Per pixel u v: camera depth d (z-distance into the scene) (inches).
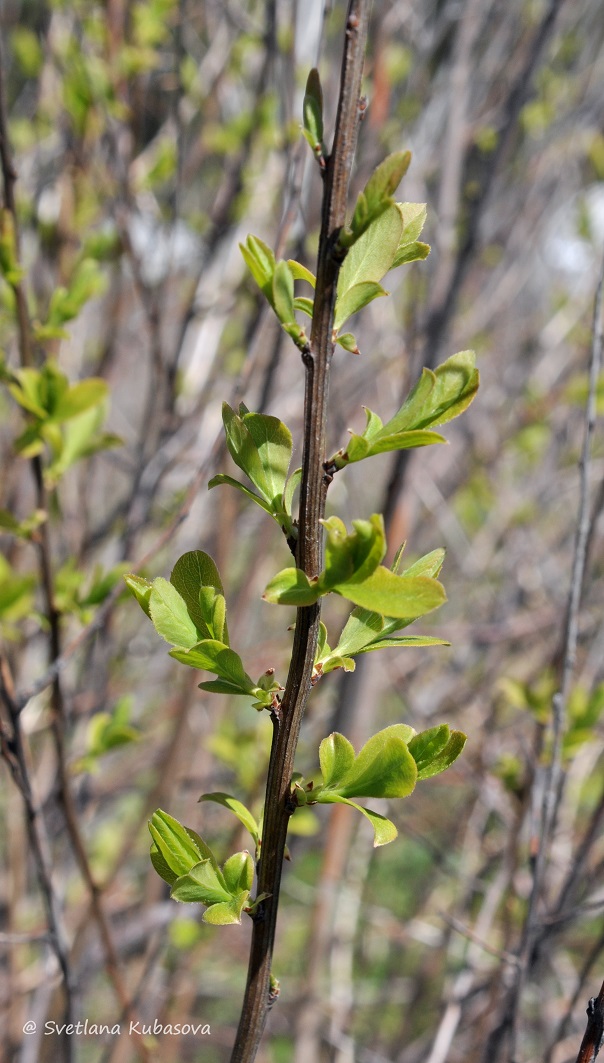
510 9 48.9
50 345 40.4
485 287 52.0
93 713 40.4
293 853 47.9
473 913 47.3
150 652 50.8
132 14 43.0
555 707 24.1
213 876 19.1
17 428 42.2
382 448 18.6
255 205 45.6
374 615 19.7
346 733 40.3
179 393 43.8
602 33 52.4
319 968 45.2
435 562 19.5
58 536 44.1
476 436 57.6
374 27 41.7
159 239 47.4
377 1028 56.4
